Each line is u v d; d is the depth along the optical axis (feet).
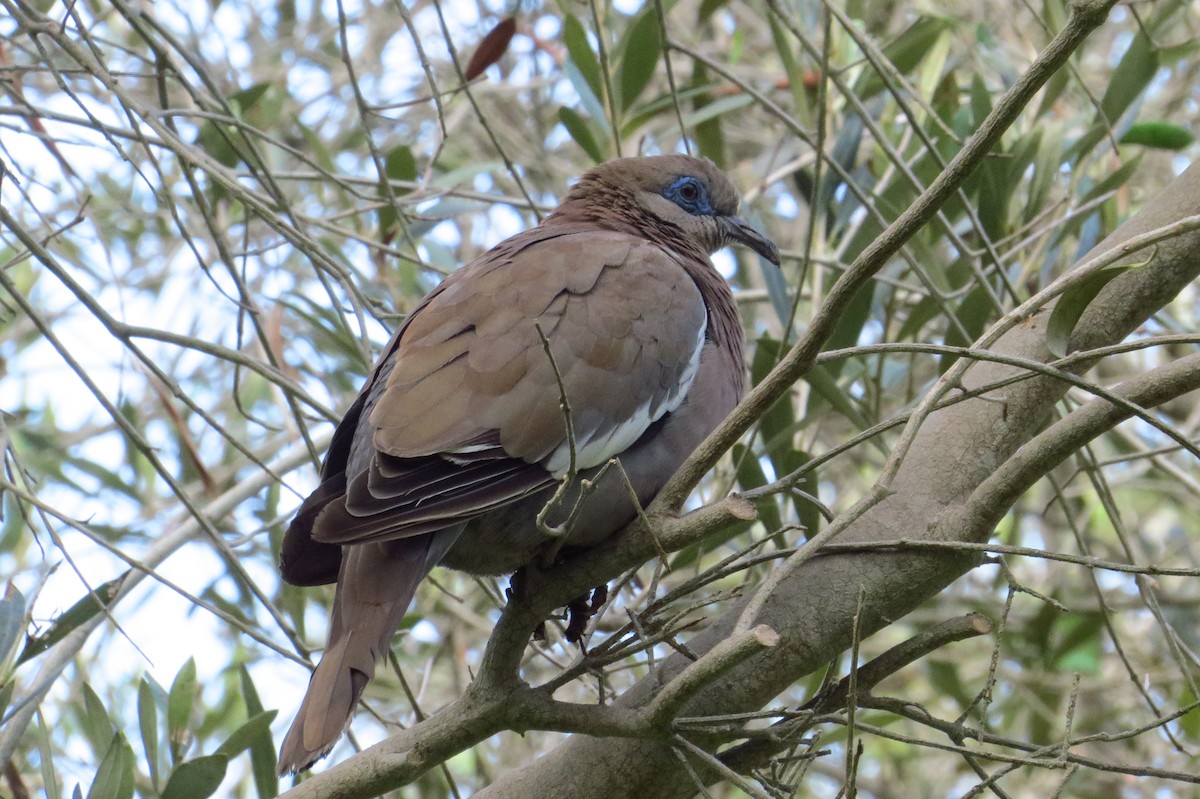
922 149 33.88
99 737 26.53
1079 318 21.52
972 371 23.58
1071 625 42.09
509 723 20.08
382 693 41.14
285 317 42.19
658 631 20.40
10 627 23.94
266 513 35.24
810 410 32.19
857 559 21.71
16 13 24.76
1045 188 33.63
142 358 23.61
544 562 20.76
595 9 31.86
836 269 33.91
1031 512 46.09
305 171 41.83
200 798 24.81
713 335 26.05
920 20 34.71
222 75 44.65
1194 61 43.80
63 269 23.07
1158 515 52.03
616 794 21.70
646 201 31.12
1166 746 42.22
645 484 23.98
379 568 20.93
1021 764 18.72
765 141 49.52
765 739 20.13
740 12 51.70
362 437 23.57
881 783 45.50
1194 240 22.88
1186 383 20.07
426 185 32.17
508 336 23.18
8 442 25.09
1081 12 16.61
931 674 41.11
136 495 39.73
